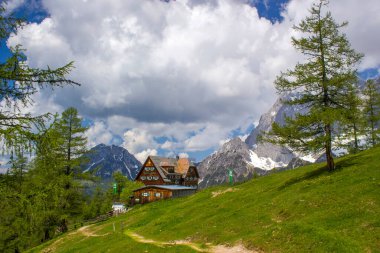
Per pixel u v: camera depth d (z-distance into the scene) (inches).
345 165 1642.5
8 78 565.3
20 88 572.7
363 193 1143.0
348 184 1294.3
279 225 1074.7
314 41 1590.8
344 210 1054.4
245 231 1234.0
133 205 4104.3
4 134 536.4
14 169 617.9
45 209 650.2
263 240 1017.5
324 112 1498.5
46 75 580.7
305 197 1312.7
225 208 1708.9
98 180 2345.0
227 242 1176.8
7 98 568.4
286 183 1760.6
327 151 1621.6
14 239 1529.3
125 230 1947.6
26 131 554.3
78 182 2143.2
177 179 5054.1
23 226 666.8
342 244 815.7
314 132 1583.4
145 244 1306.6
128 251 1266.0
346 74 1557.6
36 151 570.6
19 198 601.3
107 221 2554.1
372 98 2495.1
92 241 1763.0
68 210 2229.3
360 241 831.1
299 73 1598.2
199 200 2228.1
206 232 1366.9
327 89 1594.5
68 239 2046.0
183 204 2267.5
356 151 2394.2
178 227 1617.9
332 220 1017.5
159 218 1984.5
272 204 1424.7
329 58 1583.4
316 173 1695.4
